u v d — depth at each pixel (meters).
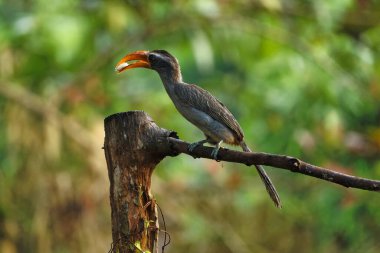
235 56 15.08
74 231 12.20
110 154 7.04
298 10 14.57
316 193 15.55
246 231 15.32
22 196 12.53
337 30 14.91
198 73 18.41
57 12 13.77
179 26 14.20
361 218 15.41
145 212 6.98
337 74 14.71
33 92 13.61
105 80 14.12
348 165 14.84
